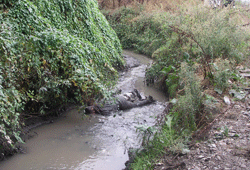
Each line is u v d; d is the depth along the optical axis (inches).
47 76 178.7
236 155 109.7
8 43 154.3
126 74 337.4
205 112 149.0
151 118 198.8
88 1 298.5
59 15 232.8
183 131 142.9
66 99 202.8
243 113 148.0
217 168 103.0
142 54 496.7
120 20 682.2
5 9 181.3
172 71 255.0
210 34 222.2
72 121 194.9
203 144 125.1
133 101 232.1
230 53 222.5
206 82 190.4
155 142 140.9
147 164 123.6
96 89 191.3
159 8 580.4
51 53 182.4
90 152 151.5
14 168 134.7
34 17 195.6
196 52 238.1
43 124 186.7
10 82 150.8
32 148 154.6
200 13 258.2
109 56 303.6
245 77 202.1
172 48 271.1
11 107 139.6
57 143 161.0
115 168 135.3
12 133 150.0
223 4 278.2
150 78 293.1
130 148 147.9
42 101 179.8
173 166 113.7
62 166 137.6
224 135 128.5
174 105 168.7
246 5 282.8
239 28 239.5
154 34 490.6
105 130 179.5
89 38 271.4
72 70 187.0
